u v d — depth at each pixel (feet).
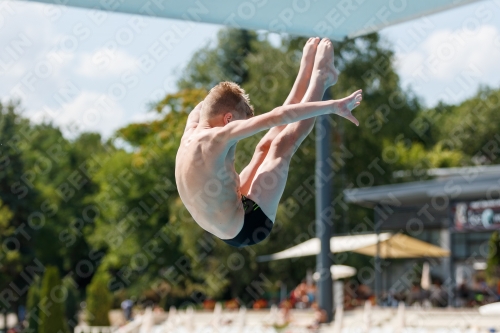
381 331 51.39
